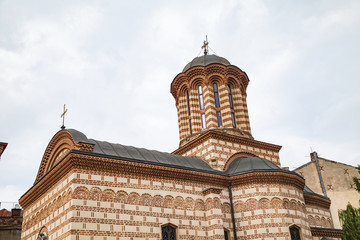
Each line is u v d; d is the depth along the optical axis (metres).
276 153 37.41
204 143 33.53
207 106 35.94
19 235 44.72
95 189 23.73
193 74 37.41
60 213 24.09
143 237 24.48
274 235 27.41
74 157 23.44
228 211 29.20
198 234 27.08
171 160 30.16
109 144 28.09
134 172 25.86
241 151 34.38
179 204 27.09
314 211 38.03
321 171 50.91
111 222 23.55
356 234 42.06
